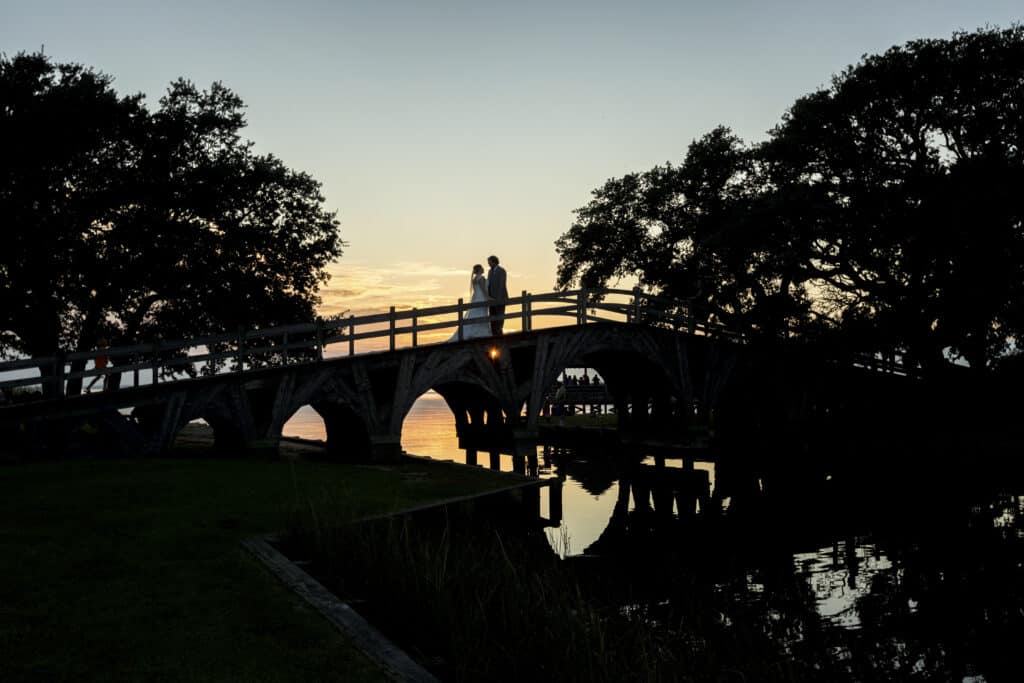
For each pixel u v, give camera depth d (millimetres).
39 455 16953
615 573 11570
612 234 39125
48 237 24078
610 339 26812
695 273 37500
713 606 9633
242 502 12203
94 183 25984
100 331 27359
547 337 24531
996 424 28531
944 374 29094
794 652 7984
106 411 17688
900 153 31969
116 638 5895
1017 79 28688
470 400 28516
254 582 7676
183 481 13758
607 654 6281
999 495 20250
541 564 11508
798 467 26438
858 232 30344
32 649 5578
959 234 26812
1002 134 28578
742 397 35250
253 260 29953
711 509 19234
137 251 26438
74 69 27234
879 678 7352
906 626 8969
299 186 31156
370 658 5730
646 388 32156
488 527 13219
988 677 7355
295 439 28844
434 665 6168
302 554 9273
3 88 24438
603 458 30516
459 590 7949
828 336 30469
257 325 29609
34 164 24125
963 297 26906
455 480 17406
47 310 25172
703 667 7164
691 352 31188
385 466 19531
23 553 8242
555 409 44750
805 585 10984
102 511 10781
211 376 18641
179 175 28141
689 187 37219
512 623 6977
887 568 12195
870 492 21484
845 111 32031
